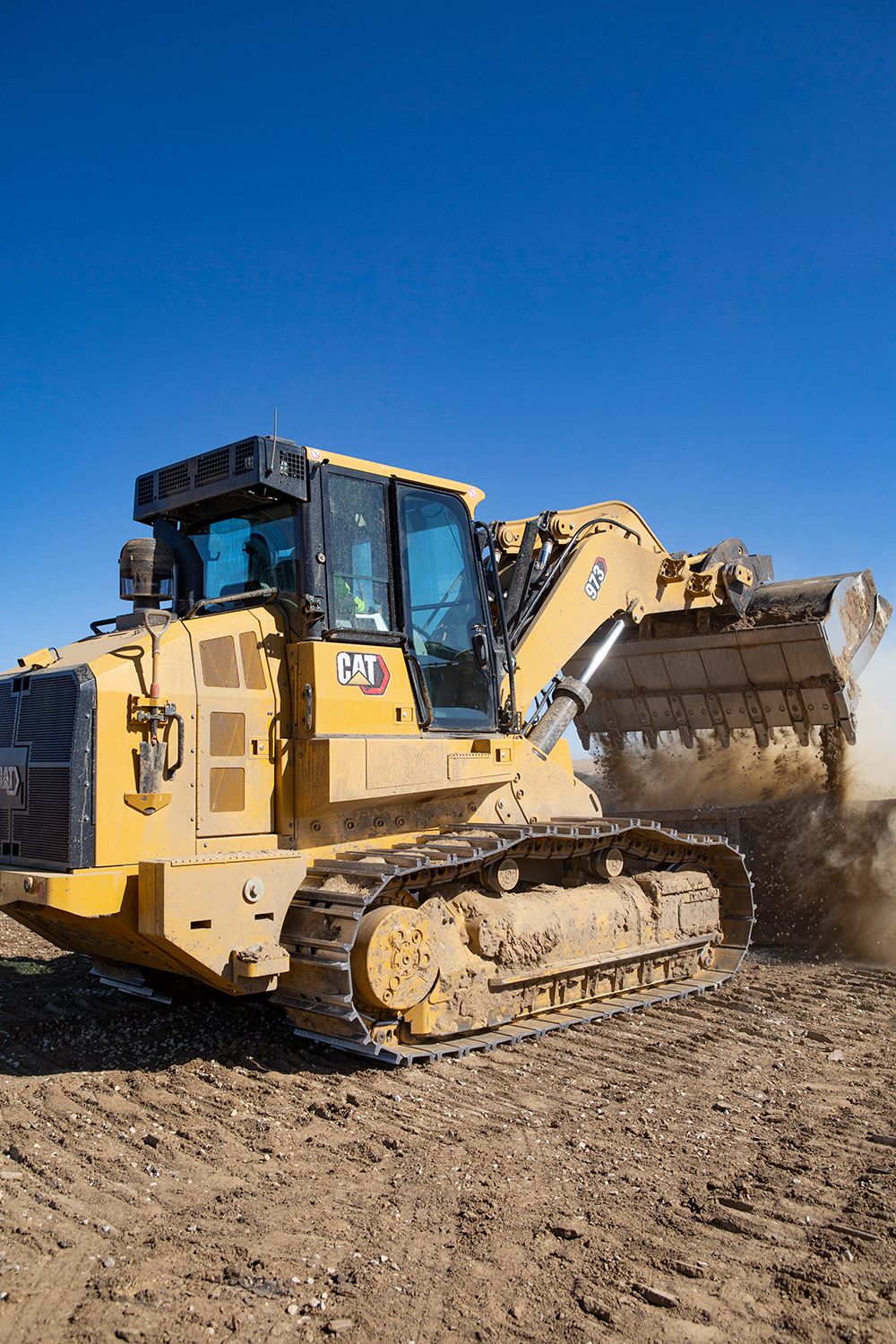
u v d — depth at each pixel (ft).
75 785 18.58
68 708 18.93
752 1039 23.66
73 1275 12.32
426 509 24.80
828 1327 11.09
